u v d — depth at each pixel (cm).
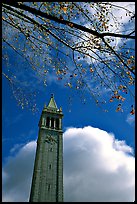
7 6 1150
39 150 10119
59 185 9044
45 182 9006
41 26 1214
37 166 9462
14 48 1420
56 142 10619
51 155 10044
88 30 1052
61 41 1237
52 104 12494
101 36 1048
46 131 11012
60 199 8631
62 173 9475
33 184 9131
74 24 1037
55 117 11806
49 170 9456
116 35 1037
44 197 8562
